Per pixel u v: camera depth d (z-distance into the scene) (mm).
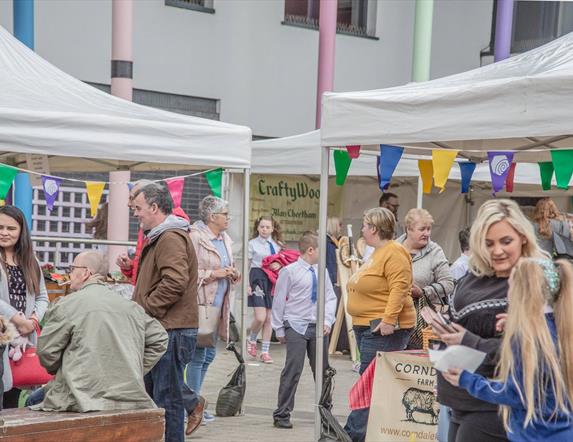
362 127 6727
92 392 5691
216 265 8203
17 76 7945
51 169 9312
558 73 5789
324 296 7344
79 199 14734
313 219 15617
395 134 6535
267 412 9195
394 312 6902
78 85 8219
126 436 5664
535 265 4102
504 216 4398
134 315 5906
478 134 6102
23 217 6781
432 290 7719
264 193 15008
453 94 6203
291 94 16828
